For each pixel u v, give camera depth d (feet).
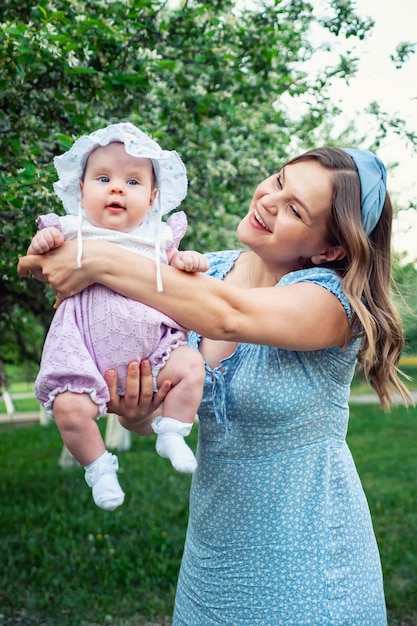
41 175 13.85
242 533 7.62
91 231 7.30
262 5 18.57
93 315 7.16
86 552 22.12
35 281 20.12
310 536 7.48
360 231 7.43
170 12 17.54
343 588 7.49
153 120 17.87
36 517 26.23
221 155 19.72
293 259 7.79
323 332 7.30
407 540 22.67
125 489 30.25
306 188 7.43
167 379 7.29
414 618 17.62
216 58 17.72
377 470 34.30
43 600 18.66
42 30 13.48
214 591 7.75
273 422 7.46
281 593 7.45
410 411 56.70
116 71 15.17
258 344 7.19
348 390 8.04
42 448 46.91
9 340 37.40
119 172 7.38
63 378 7.06
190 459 7.01
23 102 15.28
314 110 21.09
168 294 6.98
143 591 19.21
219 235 20.89
